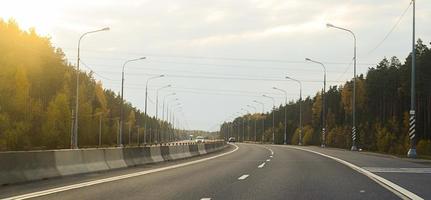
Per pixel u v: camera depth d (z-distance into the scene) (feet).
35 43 308.60
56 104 295.89
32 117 284.82
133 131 521.65
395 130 344.69
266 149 231.50
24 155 62.49
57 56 330.34
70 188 55.88
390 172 82.23
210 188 56.70
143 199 47.09
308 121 559.38
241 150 218.59
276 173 79.61
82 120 350.23
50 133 288.71
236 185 60.13
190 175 75.46
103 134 402.11
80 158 77.05
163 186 58.80
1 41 276.21
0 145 238.48
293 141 480.64
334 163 108.58
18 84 260.62
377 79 412.77
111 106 507.71
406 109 371.35
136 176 73.15
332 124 463.42
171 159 127.03
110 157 88.79
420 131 335.67
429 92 328.70
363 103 440.86
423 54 333.01
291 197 48.78
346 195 50.44
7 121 248.11
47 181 63.93
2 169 58.08
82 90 356.38
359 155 155.22
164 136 606.55
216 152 195.52
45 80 319.27
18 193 50.88
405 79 348.59
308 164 105.09
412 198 48.42
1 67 259.80
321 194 51.19
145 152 108.27
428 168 93.15
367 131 360.48
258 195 50.26
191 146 155.22
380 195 50.55
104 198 47.57
